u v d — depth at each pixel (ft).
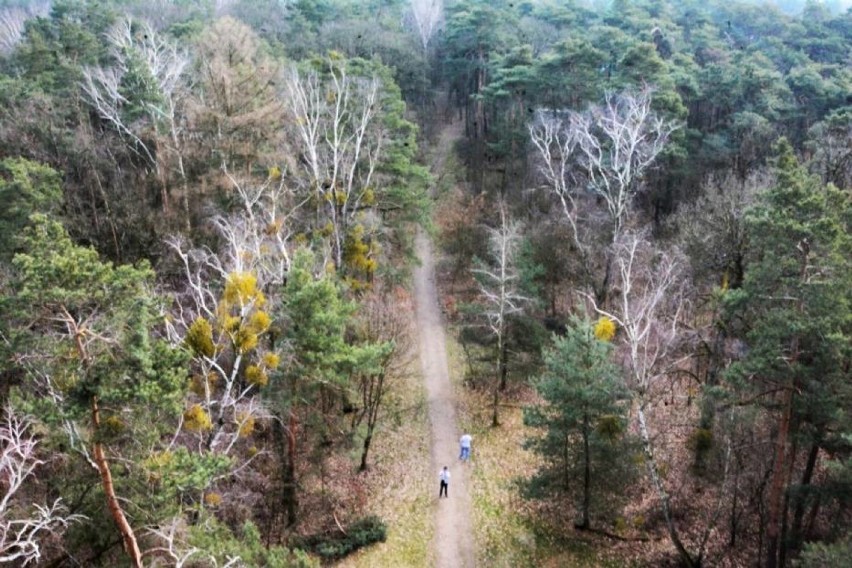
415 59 211.82
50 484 63.16
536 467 104.68
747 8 236.22
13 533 52.39
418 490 101.40
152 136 120.37
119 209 118.93
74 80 133.90
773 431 84.84
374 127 124.98
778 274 69.26
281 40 199.62
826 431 71.77
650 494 98.22
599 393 83.05
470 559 88.94
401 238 141.79
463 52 210.18
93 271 48.44
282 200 111.24
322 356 79.61
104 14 175.22
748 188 103.45
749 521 90.38
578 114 131.34
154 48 127.85
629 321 90.17
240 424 76.69
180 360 54.65
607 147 139.03
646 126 125.59
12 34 213.66
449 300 153.38
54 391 51.34
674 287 108.78
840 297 64.64
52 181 98.58
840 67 171.94
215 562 55.67
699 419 104.22
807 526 79.20
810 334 66.90
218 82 107.24
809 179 71.56
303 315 80.53
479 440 112.27
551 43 201.16
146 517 58.29
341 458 105.91
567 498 96.32
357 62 138.82
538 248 135.54
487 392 124.98
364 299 115.75
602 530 92.32
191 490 71.56
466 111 222.28
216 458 59.31
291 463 92.48
